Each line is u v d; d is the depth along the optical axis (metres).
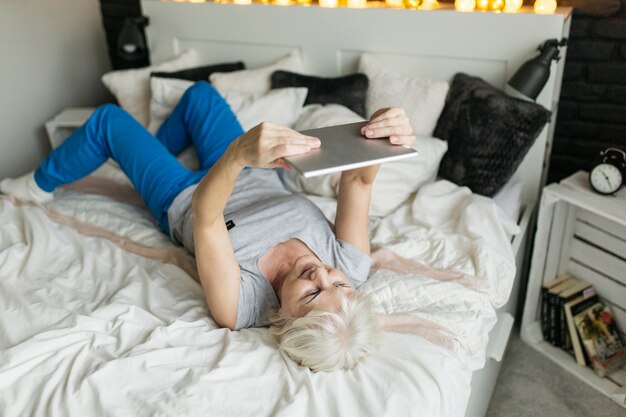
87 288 1.63
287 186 2.12
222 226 1.37
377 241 1.82
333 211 1.94
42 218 1.90
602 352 2.00
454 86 2.20
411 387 1.20
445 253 1.71
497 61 2.15
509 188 2.15
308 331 1.25
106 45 3.31
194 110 2.19
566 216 2.04
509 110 2.01
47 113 3.00
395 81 2.29
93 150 2.03
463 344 1.40
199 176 1.93
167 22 2.83
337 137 1.29
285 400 1.17
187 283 1.63
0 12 2.66
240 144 1.20
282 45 2.58
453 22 2.16
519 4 2.12
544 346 2.14
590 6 2.13
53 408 1.18
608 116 2.26
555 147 2.42
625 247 1.91
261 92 2.51
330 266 1.49
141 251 1.80
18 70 2.80
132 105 2.68
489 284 1.59
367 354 1.27
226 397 1.19
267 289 1.52
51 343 1.33
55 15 2.94
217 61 2.80
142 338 1.38
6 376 1.24
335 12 2.38
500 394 1.96
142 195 1.98
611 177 1.83
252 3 2.58
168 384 1.22
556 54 1.96
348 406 1.17
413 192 2.08
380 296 1.52
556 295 2.06
